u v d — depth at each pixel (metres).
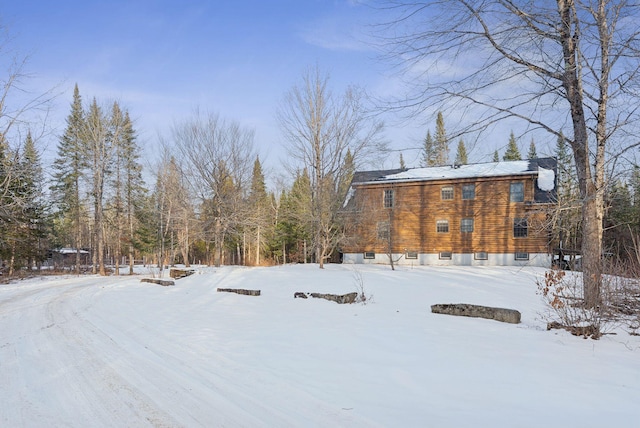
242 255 59.31
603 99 9.06
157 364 5.68
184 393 4.54
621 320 7.83
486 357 5.71
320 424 3.63
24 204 17.39
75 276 28.16
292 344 6.64
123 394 4.57
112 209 37.75
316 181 29.58
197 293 14.88
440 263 31.06
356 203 31.19
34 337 7.64
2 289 17.97
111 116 34.00
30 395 4.59
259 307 11.08
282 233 47.78
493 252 29.73
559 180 28.84
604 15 8.21
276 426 3.63
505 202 29.55
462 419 3.64
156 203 38.38
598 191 8.96
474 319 8.88
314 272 22.30
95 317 9.84
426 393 4.34
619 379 4.69
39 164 18.08
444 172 32.31
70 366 5.69
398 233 32.19
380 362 5.54
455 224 30.89
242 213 35.62
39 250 31.77
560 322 7.96
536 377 4.80
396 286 15.59
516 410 3.82
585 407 3.87
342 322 8.59
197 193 35.59
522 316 9.44
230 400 4.29
